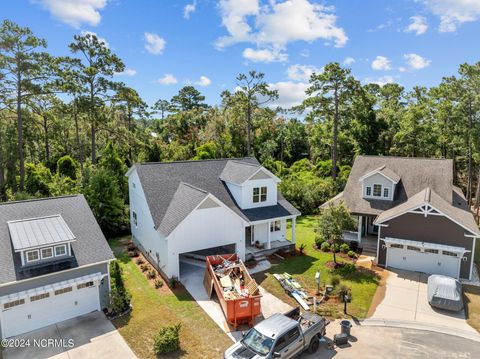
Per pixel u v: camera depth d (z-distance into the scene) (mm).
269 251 25578
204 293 20094
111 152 36938
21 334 16078
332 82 44219
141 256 26188
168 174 26797
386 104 68750
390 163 30391
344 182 42938
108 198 30453
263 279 21750
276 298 19484
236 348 13391
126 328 16516
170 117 70375
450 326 16781
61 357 14422
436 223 22406
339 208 23422
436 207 22234
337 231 22938
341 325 15734
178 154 49406
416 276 22359
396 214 23328
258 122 55406
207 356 14430
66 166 39938
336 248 26078
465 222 22500
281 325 13961
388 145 54656
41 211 19547
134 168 27062
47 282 16578
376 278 21953
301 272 22766
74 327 16641
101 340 15594
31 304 16250
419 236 22969
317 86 44938
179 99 91500
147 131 53812
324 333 15625
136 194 27281
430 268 22734
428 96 55500
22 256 16297
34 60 32469
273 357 12727
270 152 60312
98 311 18094
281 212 26391
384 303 18953
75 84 37062
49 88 34656
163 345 14461
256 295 17109
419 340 15617
